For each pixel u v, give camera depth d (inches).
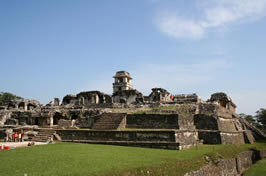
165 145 740.7
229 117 1239.5
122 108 1286.9
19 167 427.8
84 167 434.6
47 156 539.5
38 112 1338.6
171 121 888.3
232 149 895.7
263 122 2373.3
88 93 2042.3
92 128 956.0
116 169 433.4
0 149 655.1
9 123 1379.2
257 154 1079.0
